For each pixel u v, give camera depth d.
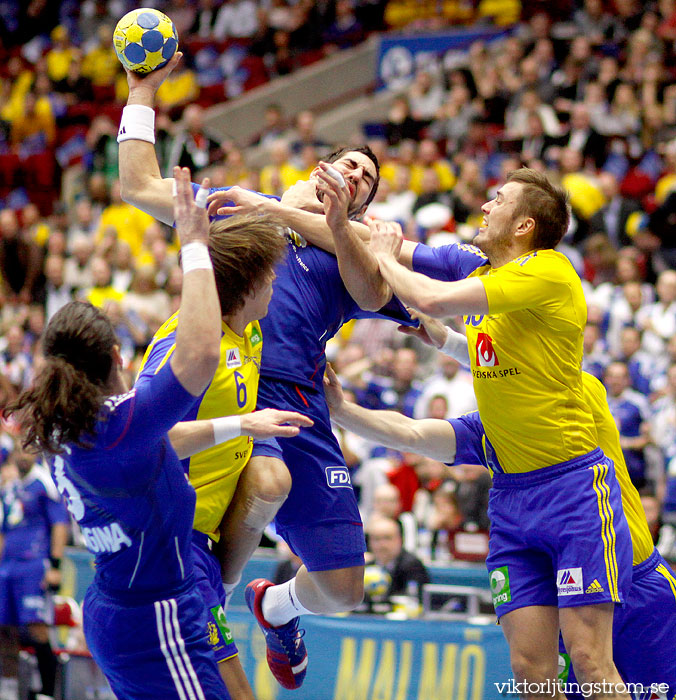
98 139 19.91
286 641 6.05
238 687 4.68
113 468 4.01
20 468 11.23
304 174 18.12
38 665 10.47
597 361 12.51
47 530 11.18
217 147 19.27
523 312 5.15
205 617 4.32
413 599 9.46
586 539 5.07
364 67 24.84
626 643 5.77
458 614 9.27
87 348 4.03
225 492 4.90
